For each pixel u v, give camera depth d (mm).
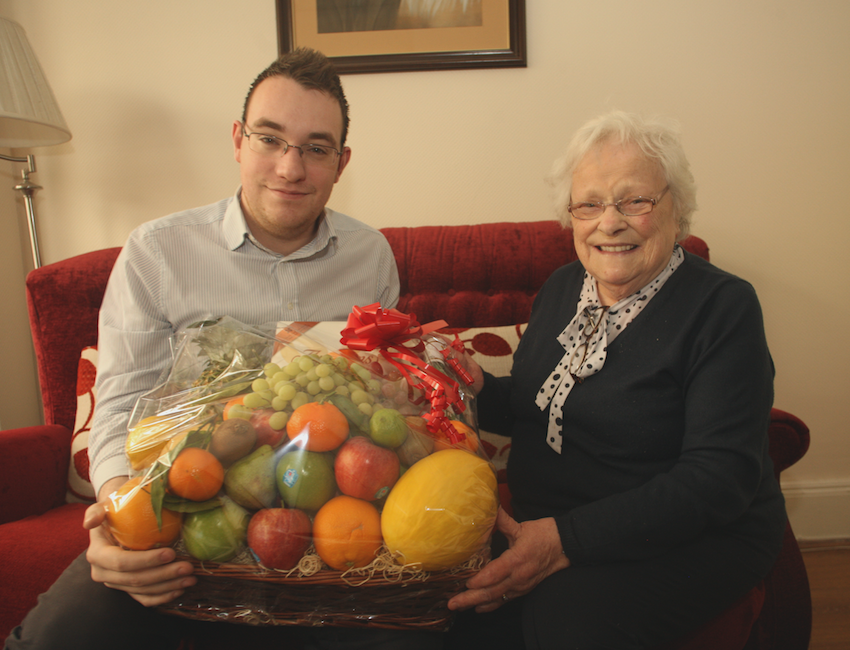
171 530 546
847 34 1576
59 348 1293
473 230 1506
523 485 934
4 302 1698
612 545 688
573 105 1645
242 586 565
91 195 1710
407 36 1620
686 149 1645
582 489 846
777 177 1640
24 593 852
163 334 965
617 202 807
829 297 1677
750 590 786
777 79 1604
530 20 1617
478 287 1476
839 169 1629
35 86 1354
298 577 531
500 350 1315
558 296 1024
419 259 1473
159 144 1683
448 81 1648
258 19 1637
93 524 560
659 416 796
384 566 538
